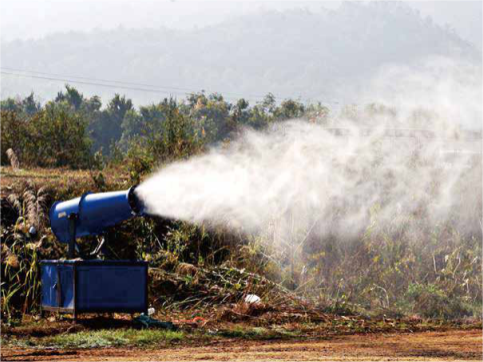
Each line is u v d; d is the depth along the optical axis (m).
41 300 27.64
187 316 29.00
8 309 27.38
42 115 62.56
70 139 61.16
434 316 32.34
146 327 25.62
